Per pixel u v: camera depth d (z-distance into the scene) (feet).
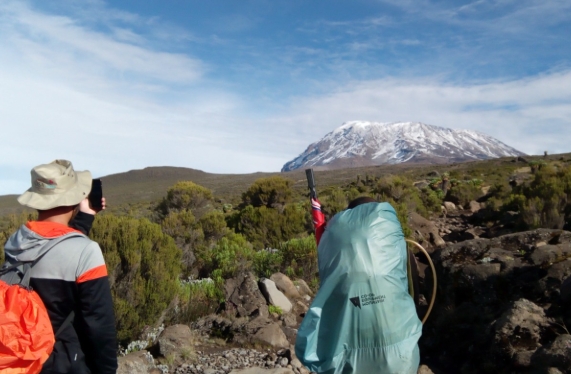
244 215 53.36
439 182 110.01
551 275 19.94
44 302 8.58
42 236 8.80
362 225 10.12
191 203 80.43
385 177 76.07
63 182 9.19
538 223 46.32
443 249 24.21
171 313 25.05
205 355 21.36
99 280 8.83
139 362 18.58
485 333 18.78
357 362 9.56
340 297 9.74
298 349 9.96
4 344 7.84
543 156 205.57
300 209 61.98
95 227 23.56
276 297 27.63
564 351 15.43
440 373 19.26
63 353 8.62
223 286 27.53
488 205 63.87
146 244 24.04
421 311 22.97
